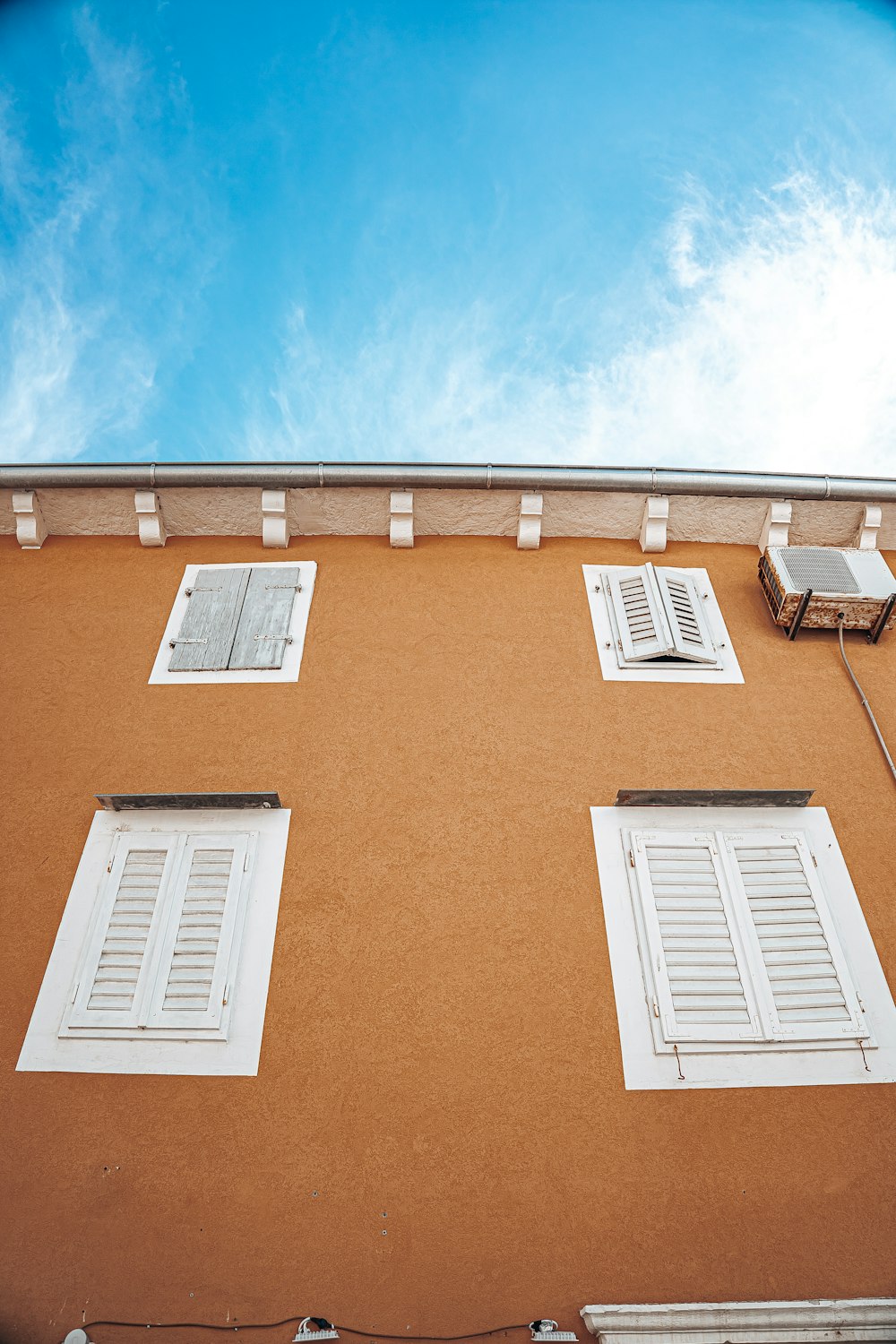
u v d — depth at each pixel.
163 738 6.91
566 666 7.37
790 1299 4.72
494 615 7.73
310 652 7.45
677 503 8.35
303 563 8.16
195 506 8.46
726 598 7.98
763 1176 5.10
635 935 5.94
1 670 7.38
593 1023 5.58
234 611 7.75
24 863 6.25
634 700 7.15
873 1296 4.75
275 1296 4.72
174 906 6.00
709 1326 4.48
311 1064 5.42
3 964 5.80
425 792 6.57
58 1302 4.70
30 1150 5.14
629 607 7.76
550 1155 5.13
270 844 6.31
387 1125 5.21
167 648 7.53
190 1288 4.74
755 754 6.86
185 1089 5.34
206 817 6.45
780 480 8.18
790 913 6.05
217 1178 5.05
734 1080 5.40
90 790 6.62
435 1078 5.38
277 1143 5.16
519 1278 4.77
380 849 6.29
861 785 6.73
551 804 6.53
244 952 5.84
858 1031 5.55
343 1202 4.98
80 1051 5.47
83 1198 4.99
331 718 7.00
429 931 5.93
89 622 7.75
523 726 6.96
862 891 6.21
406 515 8.25
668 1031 5.51
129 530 8.54
